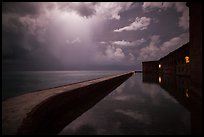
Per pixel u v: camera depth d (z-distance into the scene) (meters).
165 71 38.28
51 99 6.48
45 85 55.53
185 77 21.00
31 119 4.57
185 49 20.70
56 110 6.88
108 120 5.93
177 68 25.91
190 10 10.34
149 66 54.47
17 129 3.74
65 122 5.81
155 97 10.43
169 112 6.68
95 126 5.33
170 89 13.98
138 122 5.55
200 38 8.21
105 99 10.48
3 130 3.68
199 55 8.42
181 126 5.02
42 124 5.45
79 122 5.79
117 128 5.08
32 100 6.09
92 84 12.35
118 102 9.34
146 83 21.00
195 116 6.04
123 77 30.95
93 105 8.73
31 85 55.56
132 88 16.12
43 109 5.67
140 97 10.69
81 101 9.91
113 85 20.12
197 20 8.71
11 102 5.94
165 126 5.06
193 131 4.61
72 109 7.98
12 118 4.36
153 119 5.80
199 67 8.41
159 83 19.95
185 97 10.05
